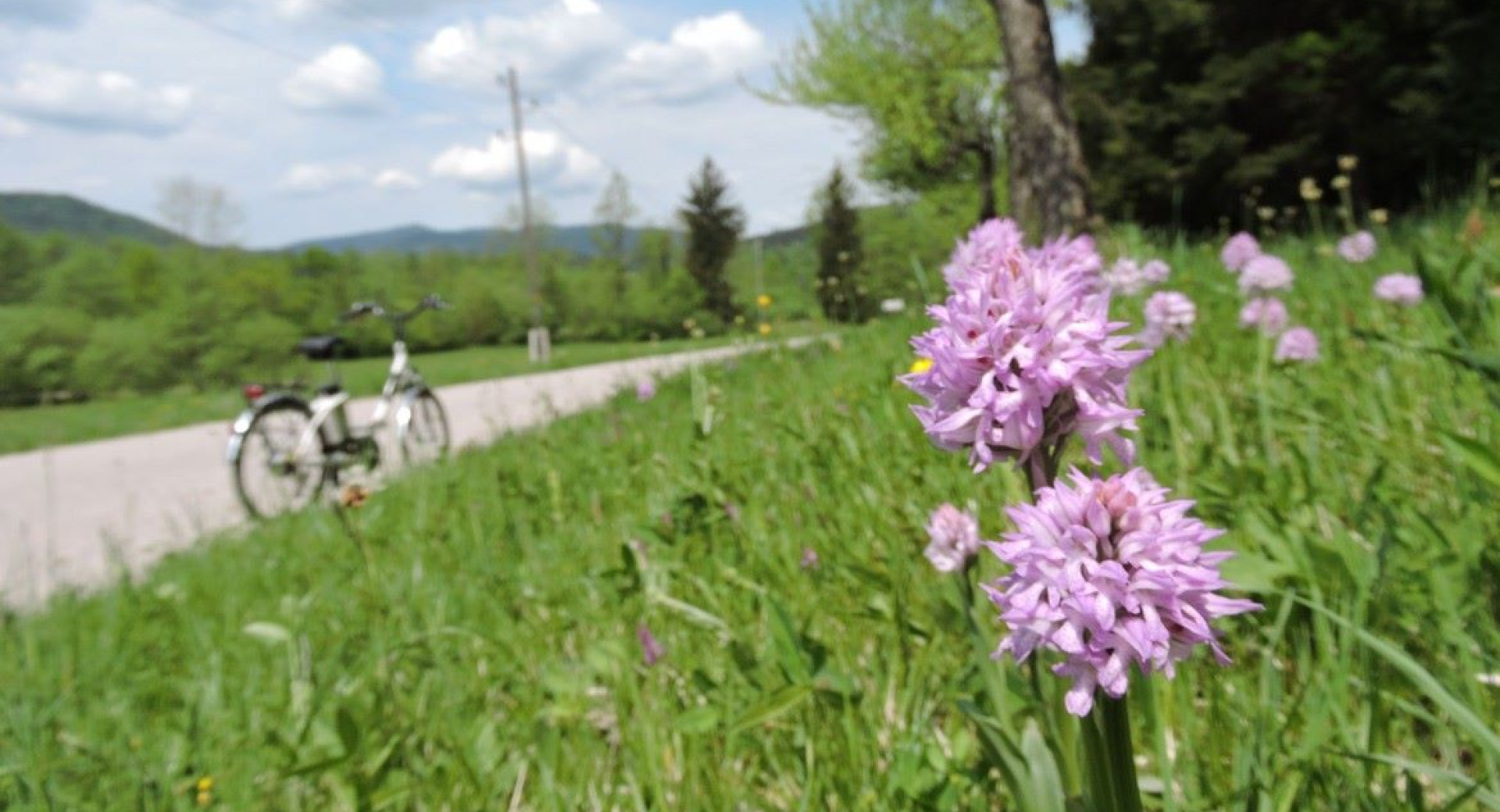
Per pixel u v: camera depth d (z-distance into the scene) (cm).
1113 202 2127
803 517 308
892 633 216
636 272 8706
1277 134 1989
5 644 356
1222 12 1977
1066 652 82
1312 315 431
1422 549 196
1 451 1437
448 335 7175
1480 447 171
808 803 171
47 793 212
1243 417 298
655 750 188
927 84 3084
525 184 5162
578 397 1198
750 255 8594
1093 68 2173
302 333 5556
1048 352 94
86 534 796
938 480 294
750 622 251
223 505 875
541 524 421
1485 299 281
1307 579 184
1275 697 156
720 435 461
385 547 441
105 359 4000
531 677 249
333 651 286
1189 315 311
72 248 5303
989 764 162
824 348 732
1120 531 81
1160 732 138
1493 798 114
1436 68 1750
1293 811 139
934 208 3244
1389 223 938
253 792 214
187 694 281
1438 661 167
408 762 201
